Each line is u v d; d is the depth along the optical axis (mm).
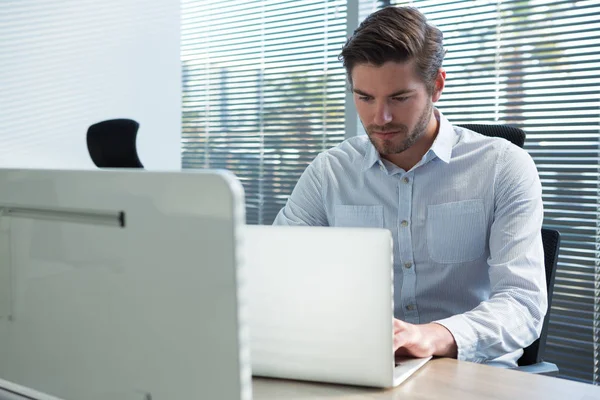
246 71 3227
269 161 3156
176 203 537
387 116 1393
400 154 1603
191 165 3514
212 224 519
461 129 1654
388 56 1334
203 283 530
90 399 620
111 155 1522
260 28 3150
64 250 618
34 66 2453
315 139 2963
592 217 2277
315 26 2934
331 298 885
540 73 2354
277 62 3092
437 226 1587
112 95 2727
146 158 2873
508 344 1245
